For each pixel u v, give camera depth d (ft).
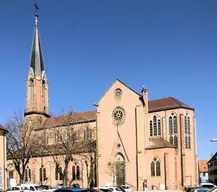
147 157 321.73
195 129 358.02
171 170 318.86
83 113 403.75
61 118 397.60
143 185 311.06
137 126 321.52
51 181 380.17
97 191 151.12
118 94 336.70
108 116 339.36
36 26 498.69
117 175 323.57
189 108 357.82
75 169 363.76
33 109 468.75
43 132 363.15
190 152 349.82
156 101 374.43
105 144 336.70
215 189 99.60
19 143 308.60
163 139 342.44
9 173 400.67
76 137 349.41
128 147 323.57
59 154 344.69
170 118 354.13
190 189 186.09
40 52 491.72
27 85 477.77
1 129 245.65
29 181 391.45
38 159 390.83
